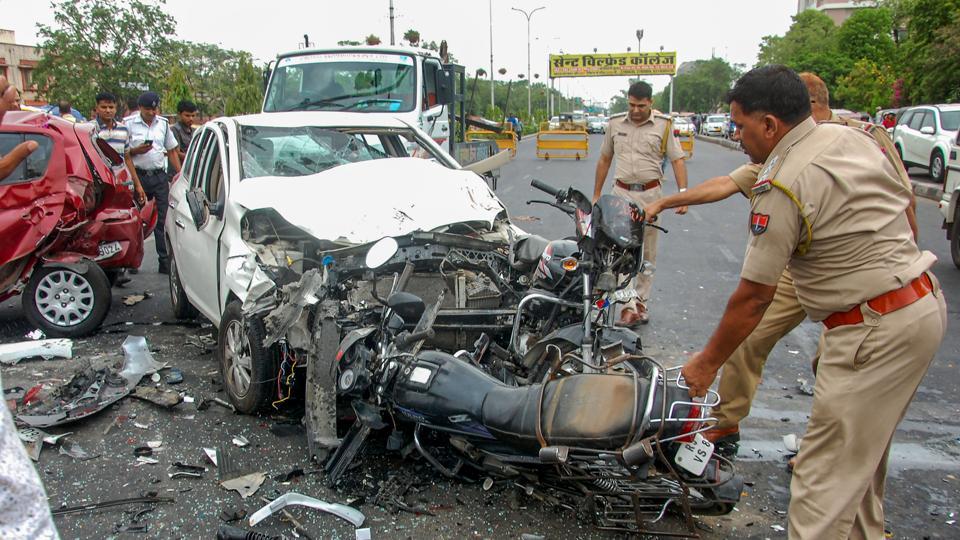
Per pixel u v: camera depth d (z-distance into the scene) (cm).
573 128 2980
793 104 260
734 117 274
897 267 256
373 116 648
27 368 548
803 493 274
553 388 312
